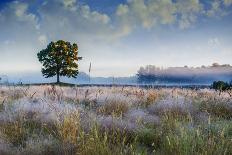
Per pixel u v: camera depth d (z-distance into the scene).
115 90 16.36
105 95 11.66
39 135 6.34
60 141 5.85
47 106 8.71
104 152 5.11
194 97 13.40
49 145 5.51
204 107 10.93
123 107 10.30
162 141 6.38
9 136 6.39
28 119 7.54
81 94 13.83
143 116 8.56
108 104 10.13
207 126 7.13
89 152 5.10
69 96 12.95
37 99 11.12
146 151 5.53
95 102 11.11
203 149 5.17
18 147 5.74
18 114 7.77
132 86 18.95
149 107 11.02
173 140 5.75
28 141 5.96
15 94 13.26
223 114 10.20
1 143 5.67
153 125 7.83
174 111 9.59
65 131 6.09
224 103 11.12
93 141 5.28
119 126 6.99
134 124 7.45
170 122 7.58
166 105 10.14
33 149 5.38
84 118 7.51
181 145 5.39
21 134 6.56
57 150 5.39
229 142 5.70
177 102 10.37
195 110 10.06
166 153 5.50
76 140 5.70
